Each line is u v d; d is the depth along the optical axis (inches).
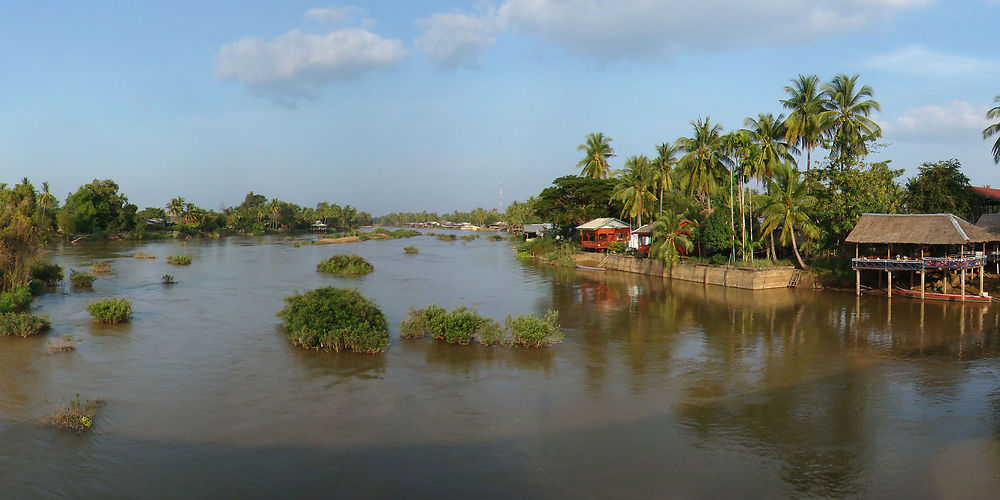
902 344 1027.3
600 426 641.0
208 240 4911.4
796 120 2060.8
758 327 1190.3
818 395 749.3
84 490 490.6
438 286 1876.2
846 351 980.6
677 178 3026.6
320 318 975.6
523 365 884.0
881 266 1531.7
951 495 489.4
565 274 2278.5
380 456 561.3
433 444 589.6
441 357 920.3
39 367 851.4
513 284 1941.4
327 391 752.3
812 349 995.9
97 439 595.5
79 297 1535.4
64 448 572.1
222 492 489.7
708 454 569.3
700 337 1094.4
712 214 2012.8
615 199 2987.2
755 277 1753.2
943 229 1487.5
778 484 508.1
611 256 2461.9
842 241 1808.6
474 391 756.6
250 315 1289.4
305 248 3905.0
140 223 5078.7
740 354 962.1
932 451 576.7
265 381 792.9
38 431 612.4
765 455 567.5
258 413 673.6
